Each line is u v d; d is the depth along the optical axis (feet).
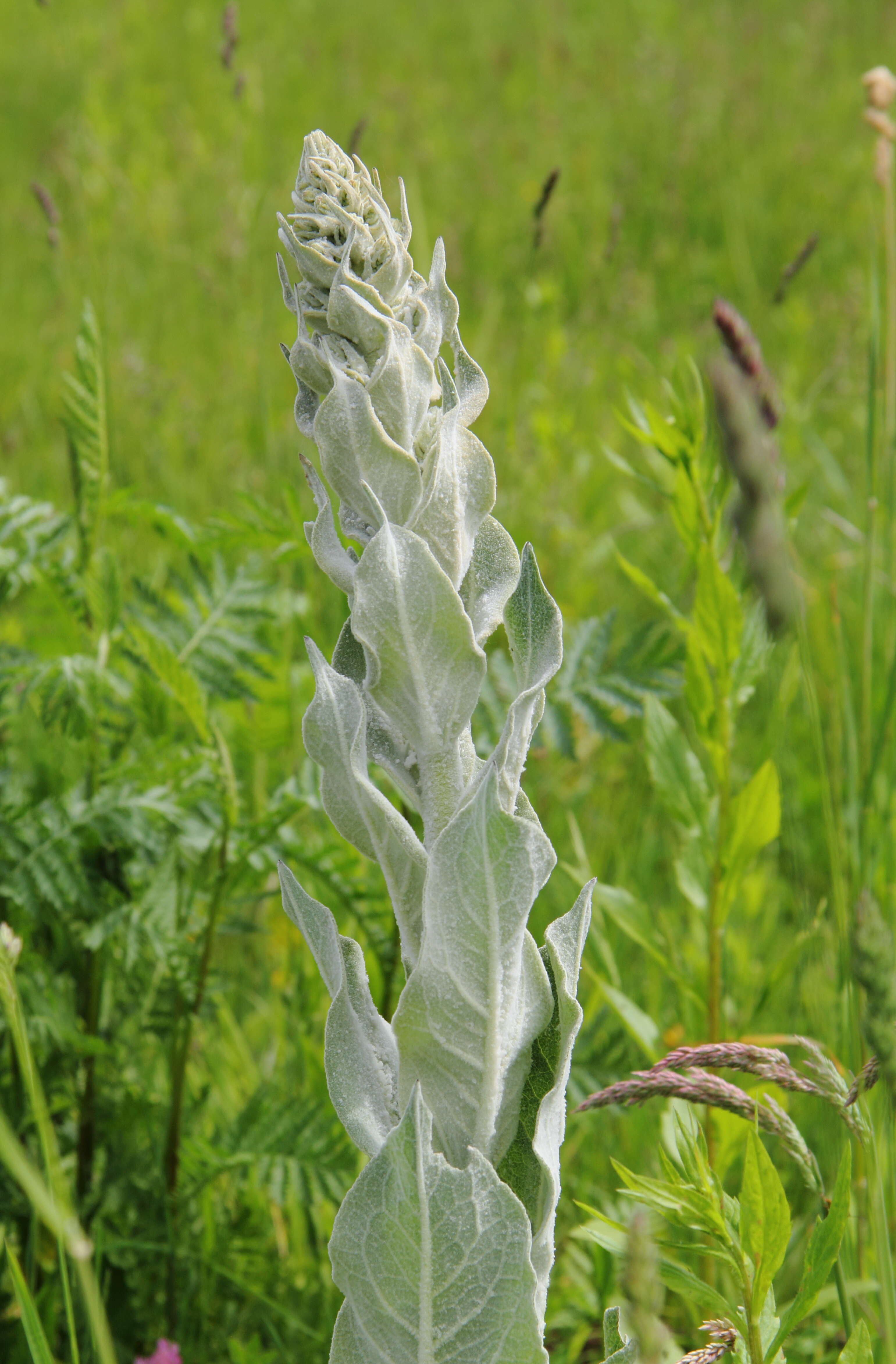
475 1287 4.17
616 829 8.74
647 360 14.46
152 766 5.94
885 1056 4.17
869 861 6.39
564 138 24.49
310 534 4.33
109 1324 5.87
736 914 7.65
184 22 30.01
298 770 6.49
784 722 9.00
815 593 10.68
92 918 5.92
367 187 4.34
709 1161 5.78
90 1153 6.03
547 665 4.33
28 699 5.96
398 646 4.21
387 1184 4.17
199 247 17.17
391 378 4.21
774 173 22.47
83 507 6.40
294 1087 6.79
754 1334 4.77
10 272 18.19
